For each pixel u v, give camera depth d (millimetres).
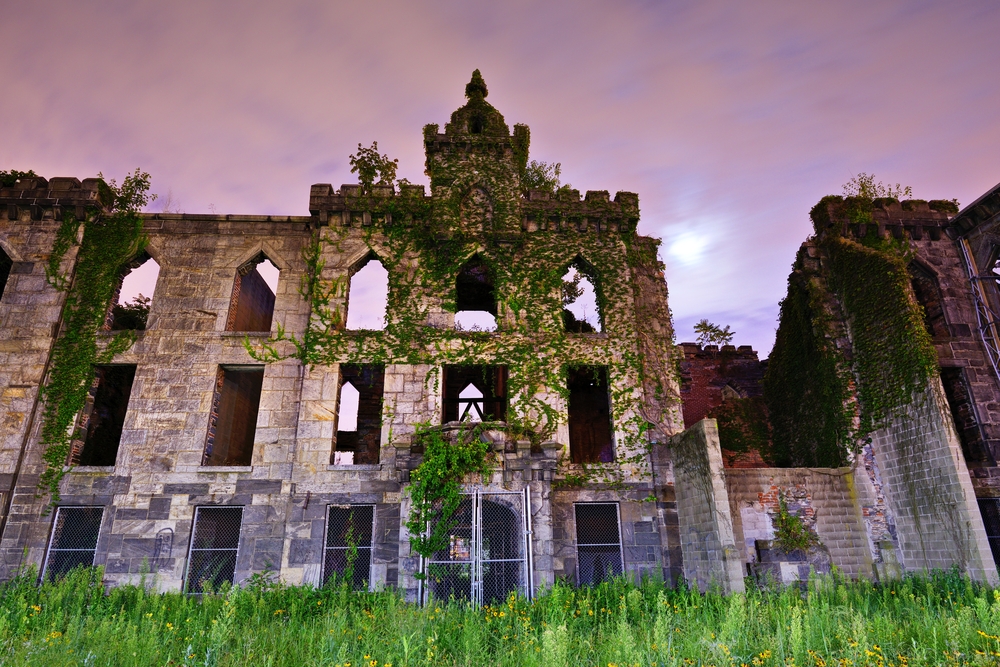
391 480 18078
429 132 22297
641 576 17406
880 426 18750
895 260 19125
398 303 20141
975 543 15781
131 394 18875
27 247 20297
